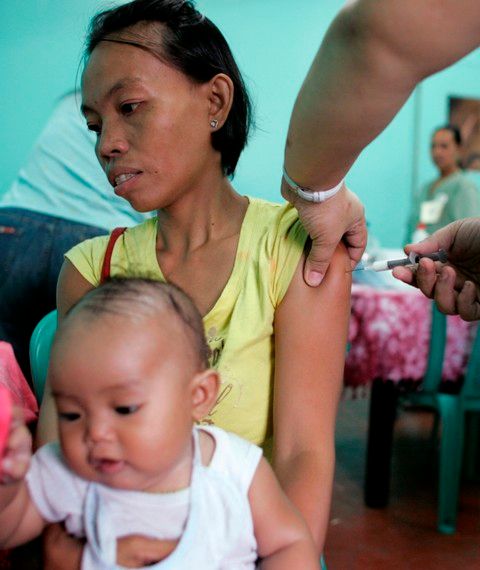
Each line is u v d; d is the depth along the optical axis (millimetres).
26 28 3953
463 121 4980
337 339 941
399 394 2521
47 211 2533
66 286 1097
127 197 965
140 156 935
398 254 2846
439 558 2119
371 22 585
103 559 667
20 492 672
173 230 1051
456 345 2311
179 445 677
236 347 955
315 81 679
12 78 3984
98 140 974
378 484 2467
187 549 676
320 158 747
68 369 652
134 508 678
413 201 4555
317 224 854
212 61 977
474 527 2348
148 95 918
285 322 948
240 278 989
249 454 753
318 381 921
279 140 4520
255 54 4496
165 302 721
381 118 674
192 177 986
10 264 2045
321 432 899
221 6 4414
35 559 808
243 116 1059
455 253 1065
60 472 690
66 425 662
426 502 2545
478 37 577
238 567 721
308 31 4551
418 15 562
